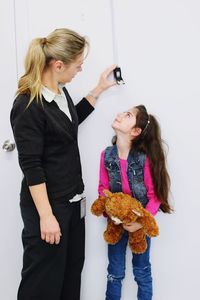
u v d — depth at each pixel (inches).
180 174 54.4
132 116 48.5
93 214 51.6
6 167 57.2
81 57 42.5
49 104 42.1
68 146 44.5
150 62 51.9
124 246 54.2
